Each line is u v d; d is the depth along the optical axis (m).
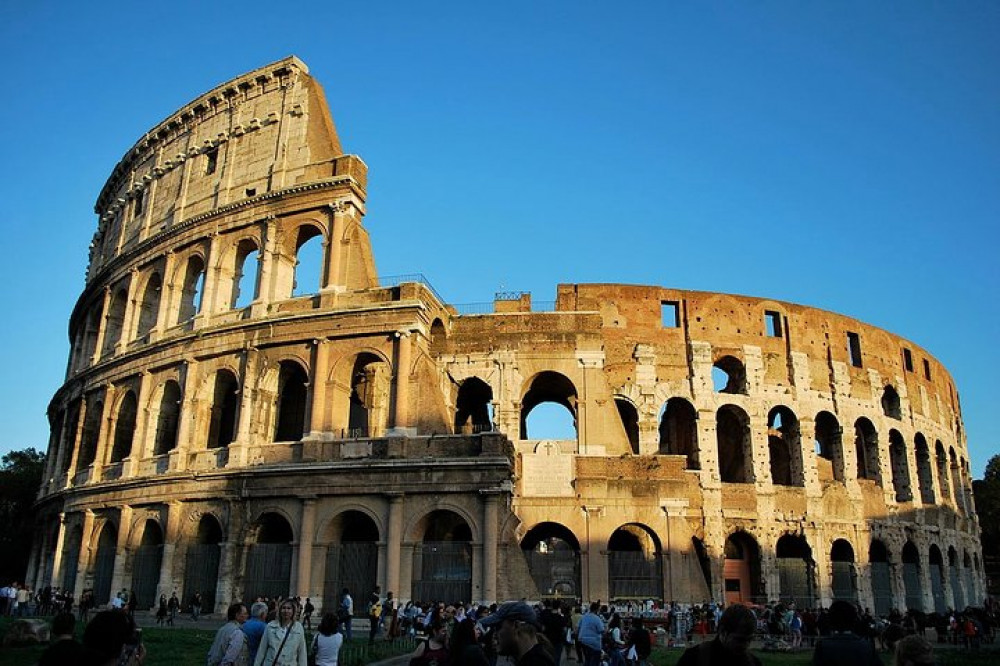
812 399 75.31
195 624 52.53
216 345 63.66
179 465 62.09
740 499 69.06
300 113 69.12
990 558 116.69
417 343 57.88
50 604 64.19
